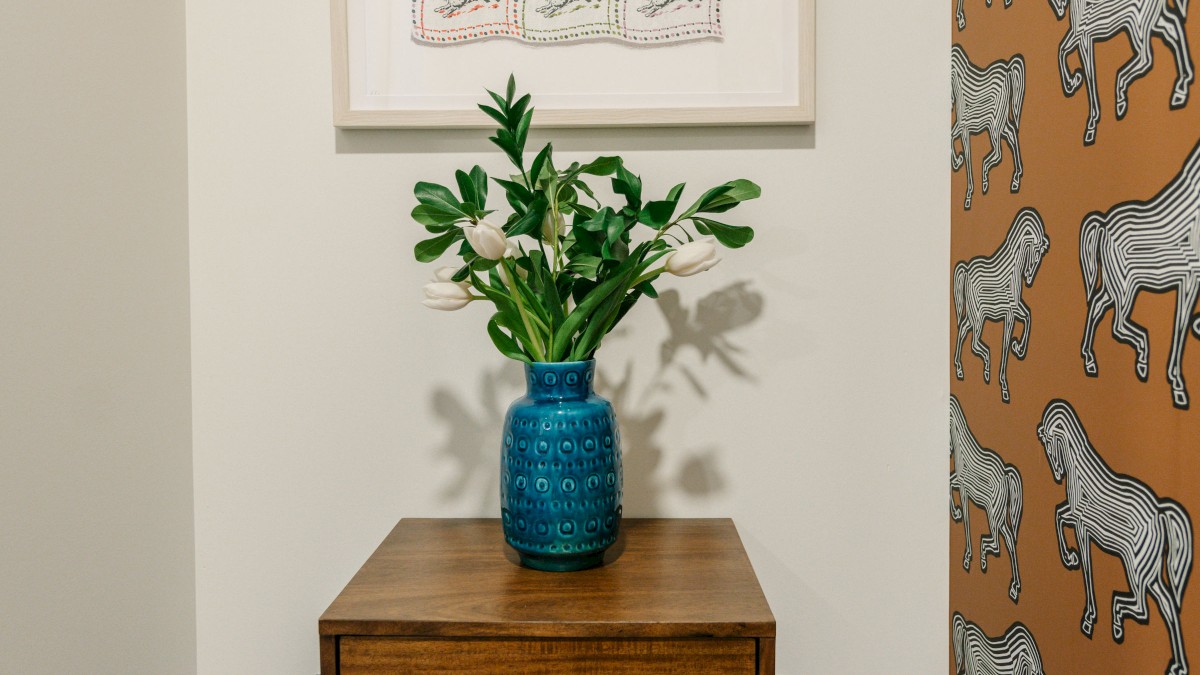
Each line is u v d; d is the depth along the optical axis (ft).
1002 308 2.94
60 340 2.64
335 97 3.32
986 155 3.06
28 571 2.48
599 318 2.84
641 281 2.86
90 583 2.78
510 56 3.35
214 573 3.47
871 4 3.34
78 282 2.73
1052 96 2.60
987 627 3.09
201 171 3.41
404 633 2.44
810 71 3.28
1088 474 2.43
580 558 2.79
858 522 3.44
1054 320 2.60
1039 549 2.71
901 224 3.37
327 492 3.45
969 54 3.18
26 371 2.48
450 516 3.46
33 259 2.52
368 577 2.77
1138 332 2.19
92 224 2.80
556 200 2.88
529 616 2.46
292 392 3.45
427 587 2.69
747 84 3.33
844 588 3.45
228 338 3.44
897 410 3.41
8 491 2.40
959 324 3.30
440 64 3.36
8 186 2.42
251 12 3.39
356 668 2.47
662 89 3.34
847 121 3.36
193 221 3.43
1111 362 2.31
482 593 2.63
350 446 3.45
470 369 3.44
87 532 2.77
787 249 3.39
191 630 3.45
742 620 2.43
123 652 2.97
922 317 3.39
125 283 2.99
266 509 3.46
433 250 2.85
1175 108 2.04
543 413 2.76
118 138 2.94
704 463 3.44
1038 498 2.71
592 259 2.74
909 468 3.43
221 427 3.45
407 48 3.36
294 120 3.40
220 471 3.45
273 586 3.47
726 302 3.41
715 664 2.45
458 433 3.45
